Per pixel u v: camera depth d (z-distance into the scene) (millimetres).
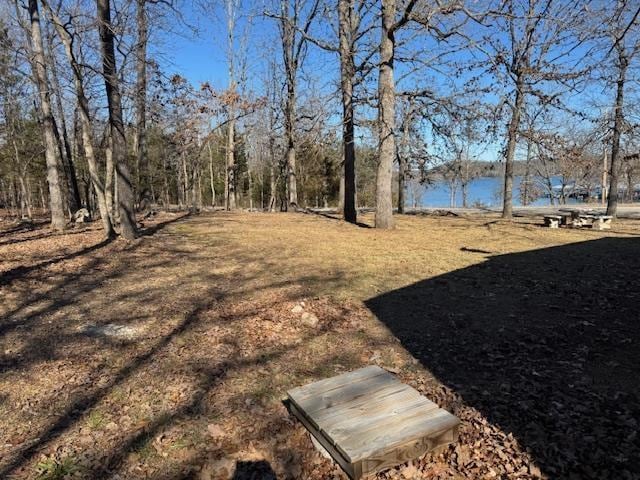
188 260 8484
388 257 8586
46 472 2678
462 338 4656
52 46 12695
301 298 5945
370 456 2496
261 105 21000
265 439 3016
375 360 4195
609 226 13164
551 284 6504
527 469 2637
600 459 2678
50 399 3504
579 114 12344
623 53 7836
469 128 12891
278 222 15203
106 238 10508
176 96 13391
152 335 4789
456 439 2842
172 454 2859
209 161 35594
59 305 5789
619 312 5258
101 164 21703
